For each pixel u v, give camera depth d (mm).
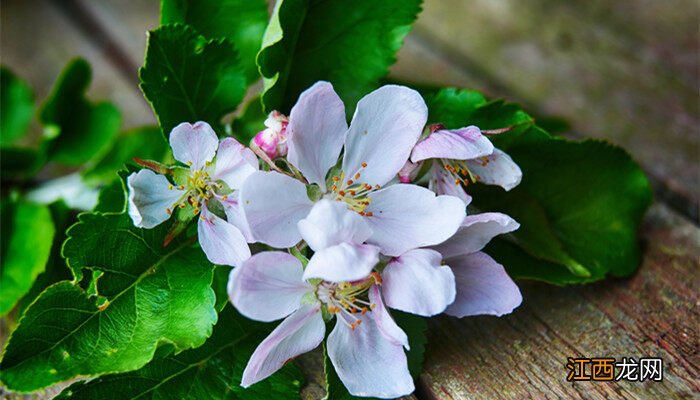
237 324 276
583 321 288
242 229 253
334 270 236
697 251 307
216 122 286
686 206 333
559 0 399
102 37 406
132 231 265
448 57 389
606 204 298
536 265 288
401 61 388
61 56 402
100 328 261
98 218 261
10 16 415
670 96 364
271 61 273
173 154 260
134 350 258
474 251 264
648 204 301
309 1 274
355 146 258
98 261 261
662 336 283
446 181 268
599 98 368
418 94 254
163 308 263
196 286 265
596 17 392
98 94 386
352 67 287
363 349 261
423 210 257
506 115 283
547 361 278
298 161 253
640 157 348
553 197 298
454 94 284
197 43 274
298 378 276
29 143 380
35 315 258
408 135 257
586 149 291
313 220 241
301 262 253
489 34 394
